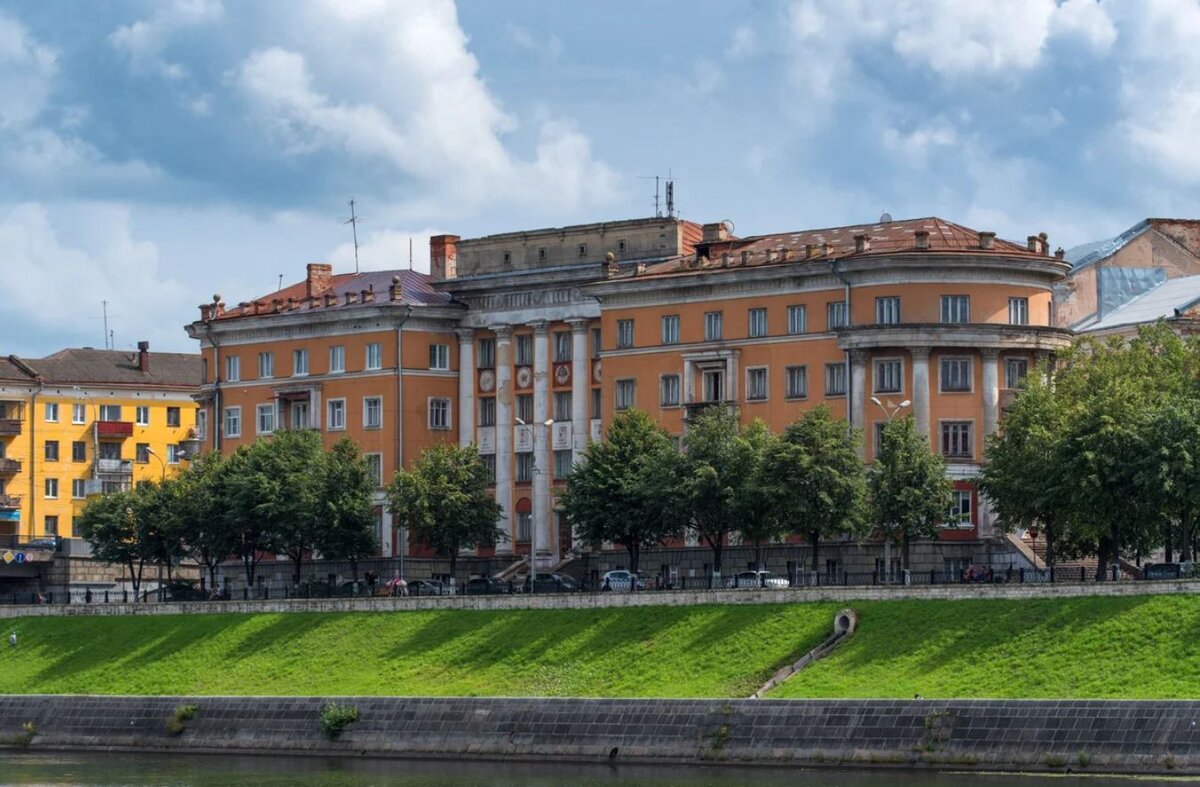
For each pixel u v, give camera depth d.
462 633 165.12
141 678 174.00
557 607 163.50
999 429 175.25
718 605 155.62
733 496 171.62
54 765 151.12
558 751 141.38
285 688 164.75
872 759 129.88
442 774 138.50
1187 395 165.88
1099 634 136.75
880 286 183.50
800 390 188.25
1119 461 155.88
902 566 173.75
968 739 127.19
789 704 134.00
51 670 180.88
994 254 182.25
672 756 137.12
